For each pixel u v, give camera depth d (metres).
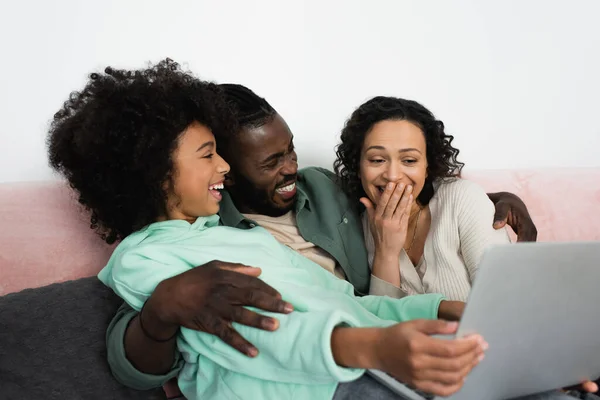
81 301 0.97
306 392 0.77
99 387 0.91
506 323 0.68
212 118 0.94
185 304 0.75
